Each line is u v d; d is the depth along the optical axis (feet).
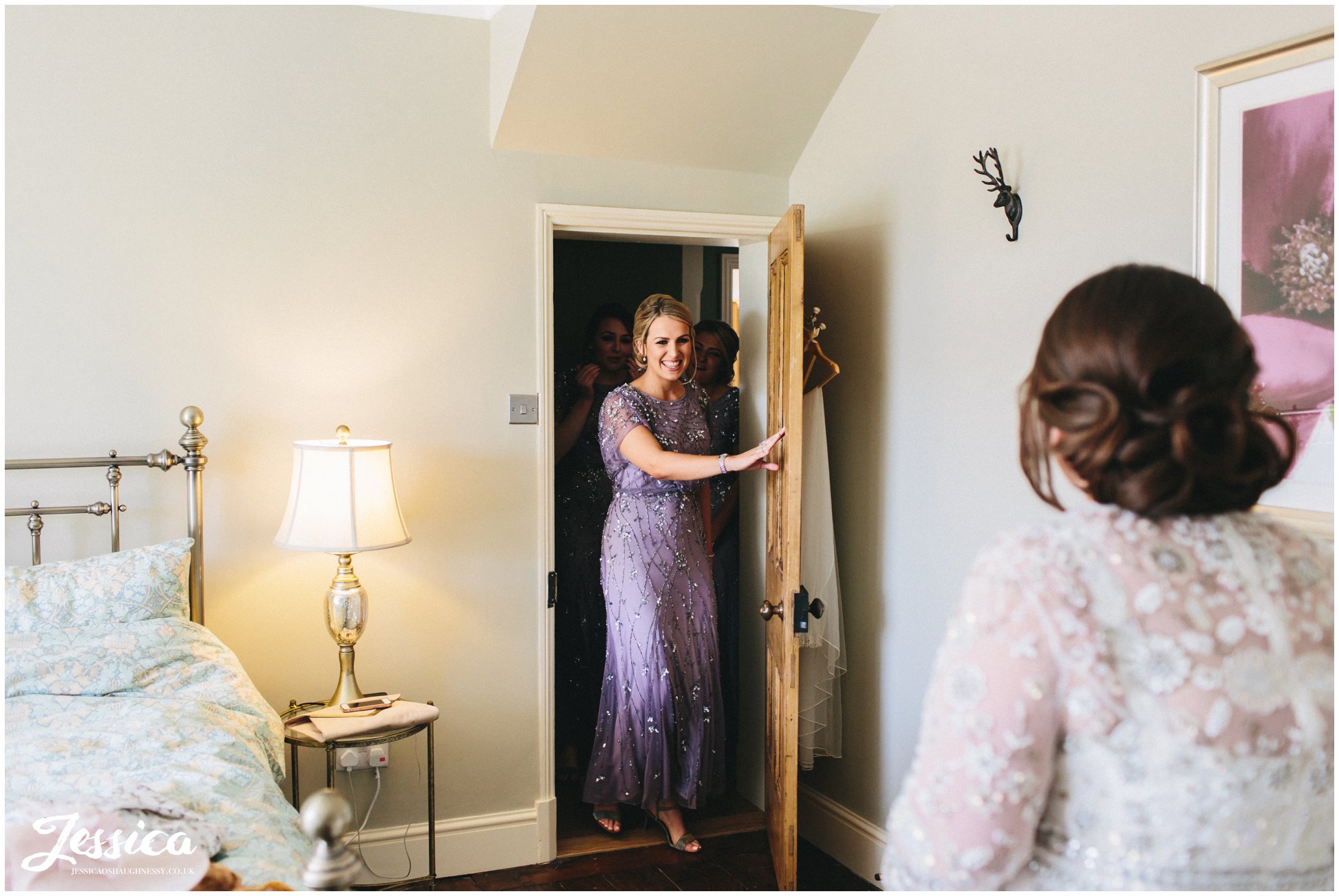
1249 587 2.66
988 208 7.67
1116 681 2.56
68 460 7.91
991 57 7.63
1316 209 5.12
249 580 8.75
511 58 8.70
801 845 10.12
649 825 10.50
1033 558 2.70
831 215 9.84
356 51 8.96
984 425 7.74
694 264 13.21
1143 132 6.30
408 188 9.16
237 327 8.64
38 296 8.04
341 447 7.95
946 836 2.61
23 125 7.95
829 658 9.25
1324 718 2.64
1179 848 2.56
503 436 9.54
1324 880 2.77
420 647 9.32
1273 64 5.30
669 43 8.67
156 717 6.25
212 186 8.52
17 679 6.54
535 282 9.60
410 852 9.29
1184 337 2.58
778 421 9.11
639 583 9.50
